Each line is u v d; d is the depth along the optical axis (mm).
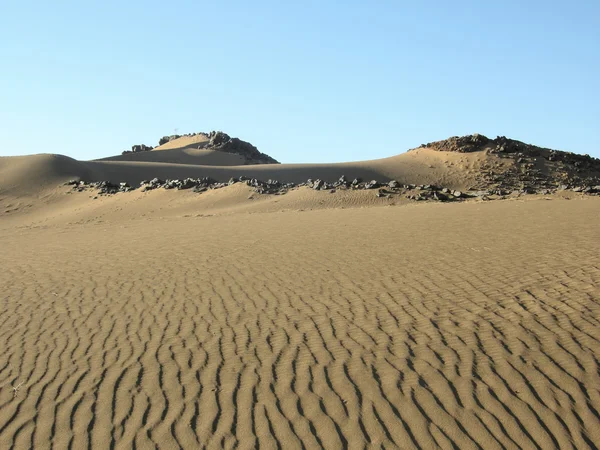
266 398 6145
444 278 10219
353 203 36594
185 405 6113
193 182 50312
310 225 19953
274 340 7785
